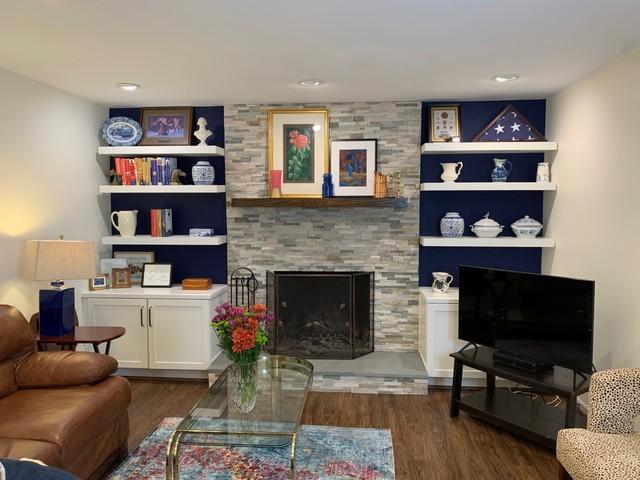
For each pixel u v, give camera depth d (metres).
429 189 4.32
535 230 4.38
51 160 3.91
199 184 4.58
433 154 4.62
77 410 2.57
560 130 4.14
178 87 3.94
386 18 2.47
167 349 4.36
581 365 3.09
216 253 4.86
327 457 3.07
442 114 4.49
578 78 3.71
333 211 4.67
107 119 4.74
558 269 4.19
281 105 4.60
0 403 2.67
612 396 2.41
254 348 2.88
